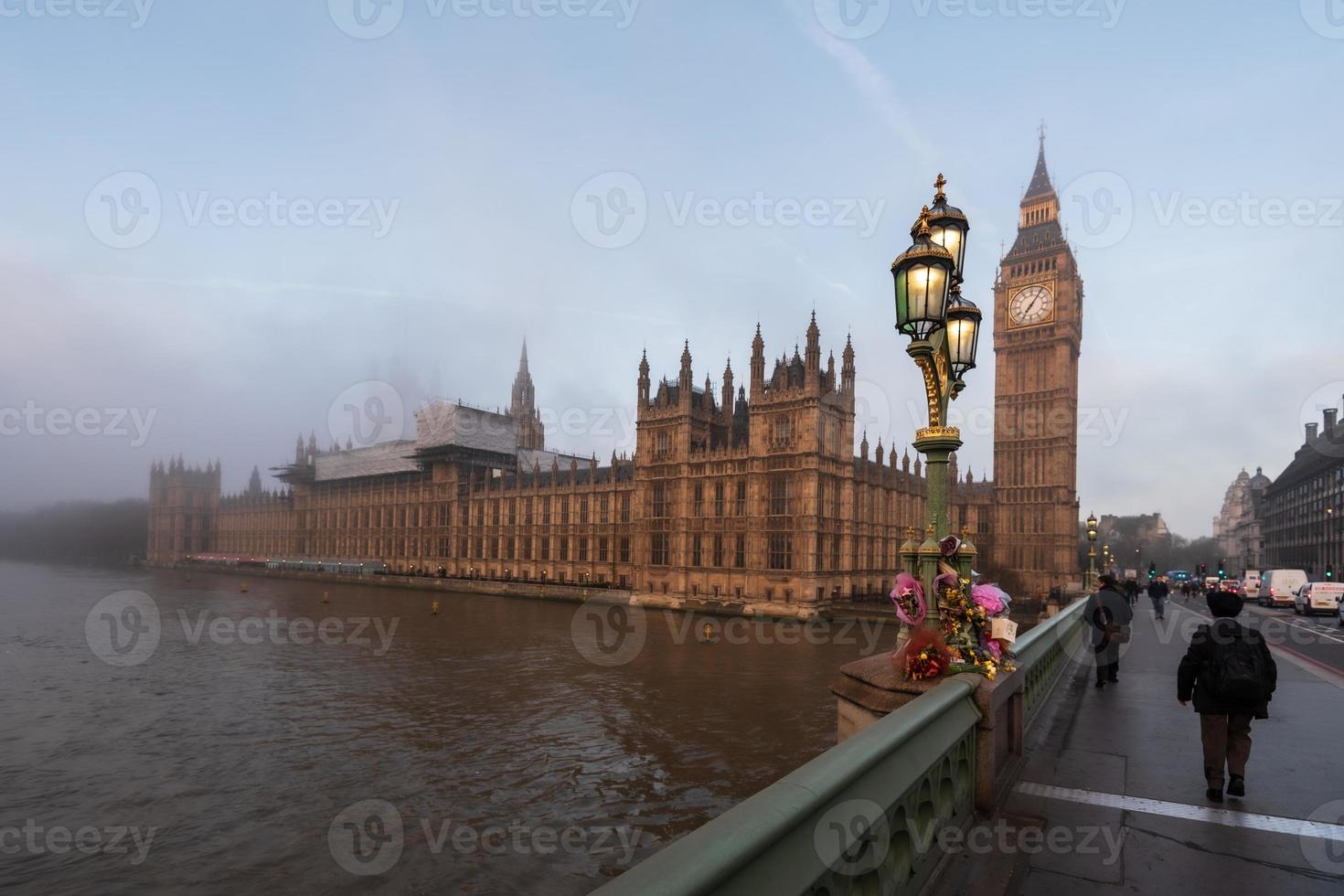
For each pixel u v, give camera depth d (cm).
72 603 9156
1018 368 10644
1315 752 1037
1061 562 9894
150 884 1814
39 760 2777
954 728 659
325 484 15612
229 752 2853
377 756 2789
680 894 254
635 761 2717
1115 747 1045
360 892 1772
